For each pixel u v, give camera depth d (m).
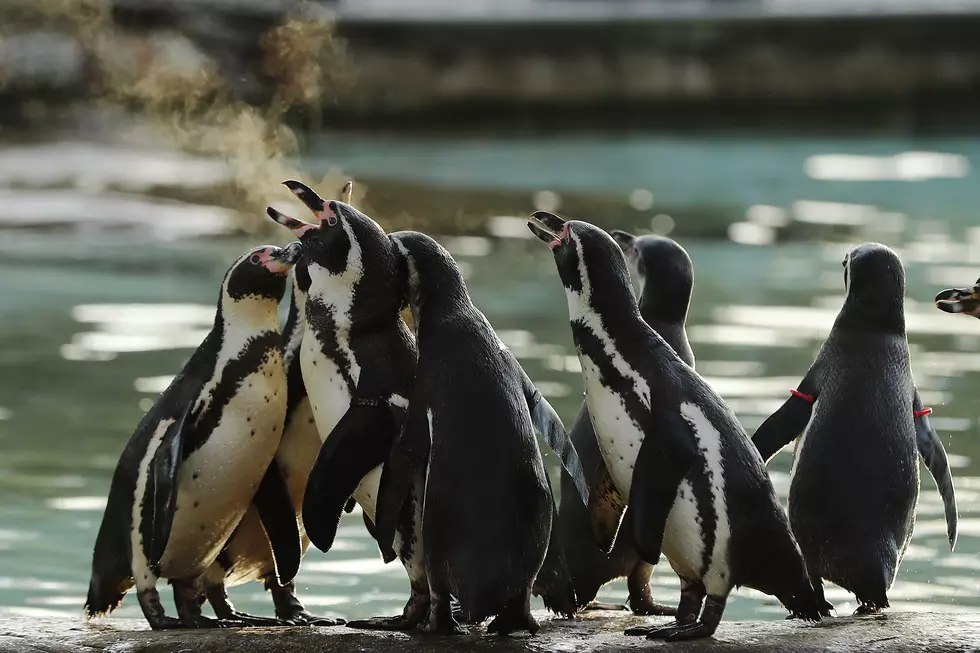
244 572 8.65
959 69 48.97
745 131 48.94
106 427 14.03
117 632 7.86
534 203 31.42
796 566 7.30
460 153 42.12
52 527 10.86
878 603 7.77
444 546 7.09
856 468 7.82
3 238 25.39
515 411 7.27
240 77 41.31
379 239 7.72
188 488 8.02
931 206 32.88
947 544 10.19
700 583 7.56
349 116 47.94
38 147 33.72
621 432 7.39
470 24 49.09
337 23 47.94
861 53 49.19
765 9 51.66
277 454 8.41
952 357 17.45
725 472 7.16
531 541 7.15
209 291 21.92
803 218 30.66
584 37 49.50
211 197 28.92
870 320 8.16
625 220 29.62
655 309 8.77
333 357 7.66
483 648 7.19
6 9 39.50
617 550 8.24
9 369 16.77
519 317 20.05
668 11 52.19
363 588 9.59
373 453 7.39
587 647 7.16
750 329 19.28
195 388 8.07
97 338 18.61
